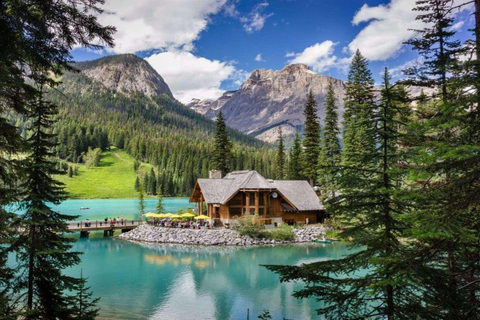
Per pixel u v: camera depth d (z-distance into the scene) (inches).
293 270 326.6
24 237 543.2
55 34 337.1
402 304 297.7
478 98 255.3
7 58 326.3
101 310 801.6
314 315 770.8
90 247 1622.8
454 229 235.1
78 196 5659.5
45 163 564.4
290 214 2070.6
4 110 370.0
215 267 1214.3
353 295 305.1
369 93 1952.5
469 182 259.1
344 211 344.8
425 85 526.9
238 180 2064.5
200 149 7421.3
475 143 254.7
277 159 3221.0
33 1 306.5
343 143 1925.4
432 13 537.0
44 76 364.5
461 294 299.1
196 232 1774.1
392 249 301.4
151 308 821.9
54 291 560.1
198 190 2183.8
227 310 807.7
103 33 343.0
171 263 1280.8
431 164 263.4
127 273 1136.8
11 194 395.9
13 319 363.3
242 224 1772.9
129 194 6077.8
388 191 294.8
